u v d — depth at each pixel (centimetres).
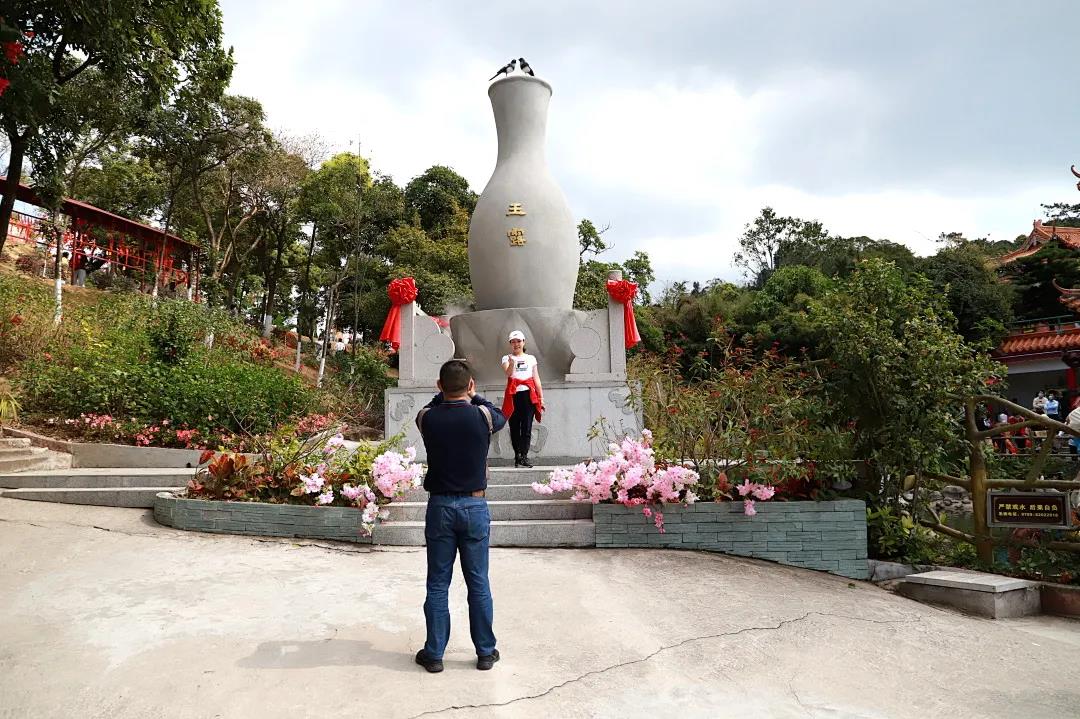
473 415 351
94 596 430
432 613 334
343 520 603
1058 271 2436
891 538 595
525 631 395
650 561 548
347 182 2547
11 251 2408
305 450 684
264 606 418
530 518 633
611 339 884
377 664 337
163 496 650
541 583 486
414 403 880
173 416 1052
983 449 637
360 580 481
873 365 611
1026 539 567
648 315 2873
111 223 2456
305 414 1291
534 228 952
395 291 909
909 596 545
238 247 2978
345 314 2859
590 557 557
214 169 2495
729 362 728
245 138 2302
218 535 600
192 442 1045
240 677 315
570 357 910
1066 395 1789
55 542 555
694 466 613
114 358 1142
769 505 587
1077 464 700
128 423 1034
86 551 534
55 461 947
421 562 538
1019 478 665
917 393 603
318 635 373
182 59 1299
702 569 533
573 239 992
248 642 359
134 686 303
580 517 636
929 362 599
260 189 2512
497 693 310
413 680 320
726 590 488
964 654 408
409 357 903
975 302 2325
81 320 1356
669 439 648
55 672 315
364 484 620
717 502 591
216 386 1108
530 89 1001
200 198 2556
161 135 2180
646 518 591
